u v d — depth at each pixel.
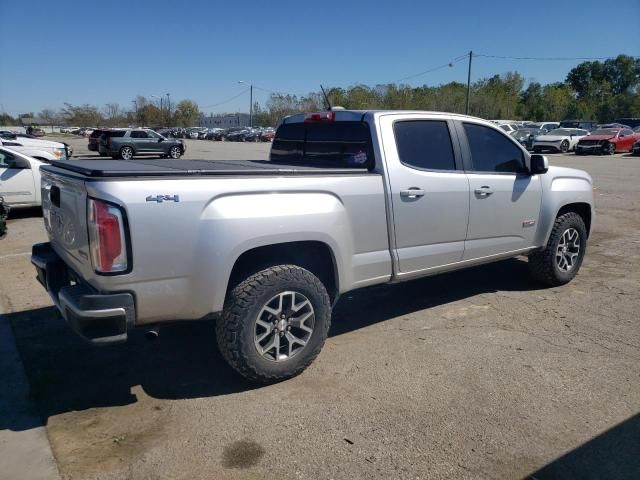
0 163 10.41
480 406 3.53
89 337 3.16
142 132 28.03
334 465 2.93
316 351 3.92
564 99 81.62
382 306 5.46
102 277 3.13
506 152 5.36
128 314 3.21
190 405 3.55
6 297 5.68
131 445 3.12
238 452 3.05
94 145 29.00
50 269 3.90
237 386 3.80
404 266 4.49
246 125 123.38
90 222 3.13
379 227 4.25
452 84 80.44
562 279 6.04
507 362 4.16
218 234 3.37
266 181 3.60
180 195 3.26
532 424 3.32
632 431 3.26
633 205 12.26
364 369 4.05
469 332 4.77
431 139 4.70
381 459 2.98
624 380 3.88
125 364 4.14
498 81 83.88
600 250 7.96
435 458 2.99
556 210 5.75
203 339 4.60
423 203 4.52
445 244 4.78
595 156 30.23
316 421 3.35
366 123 4.41
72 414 3.45
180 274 3.31
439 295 5.80
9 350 4.36
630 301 5.61
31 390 3.74
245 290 3.55
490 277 6.48
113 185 3.09
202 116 135.62
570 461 2.98
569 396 3.66
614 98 83.81
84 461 2.97
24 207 10.77
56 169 3.85
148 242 3.18
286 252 3.93
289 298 3.76
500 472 2.88
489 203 5.07
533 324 4.96
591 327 4.88
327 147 4.78
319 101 69.38
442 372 4.00
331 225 3.88
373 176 4.21
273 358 3.75
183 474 2.86
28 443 3.13
